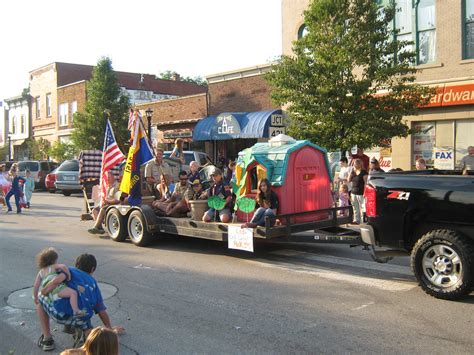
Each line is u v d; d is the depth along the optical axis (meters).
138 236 9.90
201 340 4.82
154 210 9.96
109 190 11.05
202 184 9.96
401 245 6.43
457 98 14.99
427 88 12.90
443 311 5.50
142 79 40.91
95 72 27.66
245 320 5.36
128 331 5.12
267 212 7.88
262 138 21.67
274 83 13.26
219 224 8.27
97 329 2.84
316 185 8.89
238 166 8.74
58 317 4.45
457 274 5.81
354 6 12.92
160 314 5.64
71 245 10.16
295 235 7.81
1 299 6.37
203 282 7.01
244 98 22.62
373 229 6.66
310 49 13.09
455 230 5.89
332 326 5.10
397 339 4.70
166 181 10.51
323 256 8.66
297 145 8.57
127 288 6.78
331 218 8.83
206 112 24.66
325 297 6.15
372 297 6.11
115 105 27.42
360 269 7.63
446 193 5.96
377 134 12.28
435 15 15.83
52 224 13.52
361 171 11.79
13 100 46.53
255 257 8.66
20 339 5.01
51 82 40.72
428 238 6.00
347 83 12.54
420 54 16.33
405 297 6.08
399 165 16.61
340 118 12.61
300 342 4.69
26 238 11.16
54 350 4.72
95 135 27.06
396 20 16.86
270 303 5.95
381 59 12.97
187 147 25.75
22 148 46.19
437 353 4.36
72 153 31.56
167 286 6.84
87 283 4.59
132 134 9.95
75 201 21.17
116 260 8.61
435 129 15.84
